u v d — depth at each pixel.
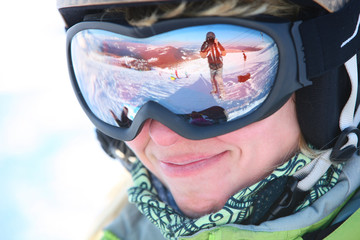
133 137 1.10
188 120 1.02
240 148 1.05
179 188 1.14
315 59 0.94
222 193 1.12
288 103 1.04
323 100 1.00
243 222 1.13
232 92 0.98
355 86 1.02
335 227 1.09
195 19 0.90
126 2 0.90
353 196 1.16
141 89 1.03
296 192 1.10
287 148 1.08
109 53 1.04
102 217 1.81
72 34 1.08
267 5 0.90
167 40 0.96
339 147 1.06
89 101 1.18
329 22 0.94
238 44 0.94
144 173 1.31
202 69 0.97
